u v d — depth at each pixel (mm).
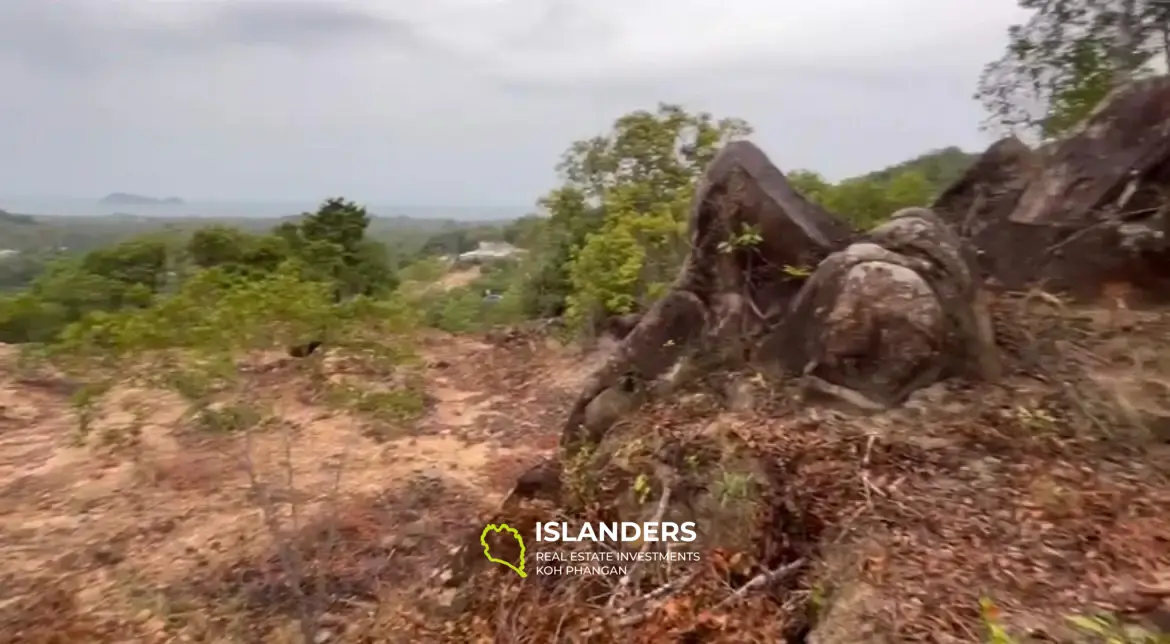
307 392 13977
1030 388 5836
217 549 9273
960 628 3520
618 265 16641
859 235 6914
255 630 7324
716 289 7293
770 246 6988
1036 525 4281
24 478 12141
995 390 5832
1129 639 3170
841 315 5949
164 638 7309
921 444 5281
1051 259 7469
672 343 7344
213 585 8367
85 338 8000
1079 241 7336
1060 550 4035
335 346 7902
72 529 10188
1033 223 7734
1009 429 5312
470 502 10469
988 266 7828
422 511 10180
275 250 19656
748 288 7098
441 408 15672
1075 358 6121
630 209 18062
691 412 6457
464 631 6000
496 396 16672
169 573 8742
